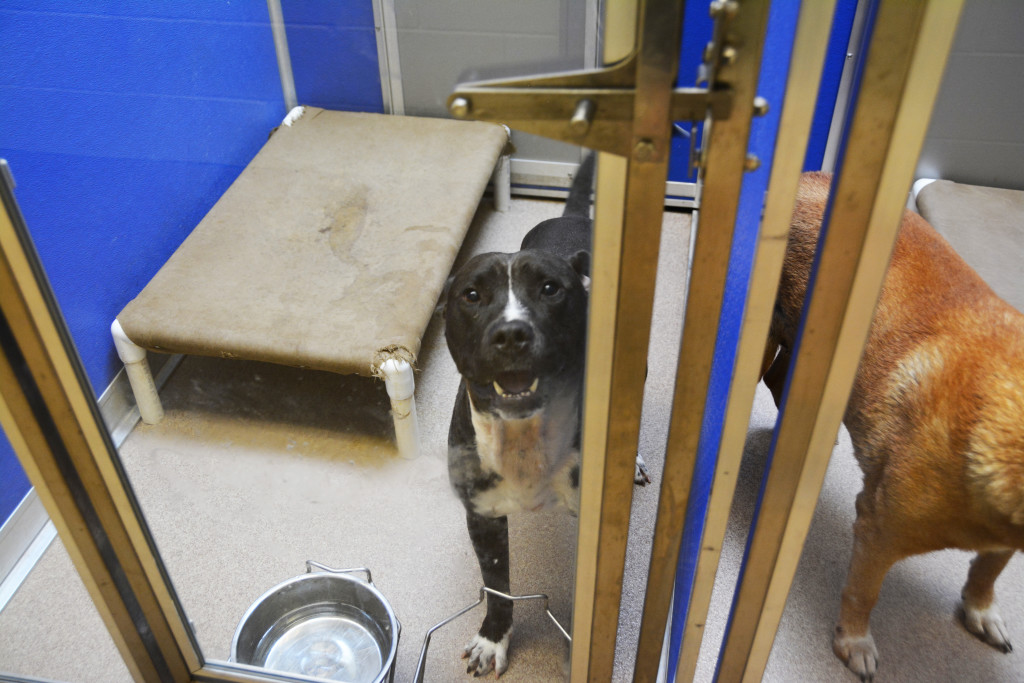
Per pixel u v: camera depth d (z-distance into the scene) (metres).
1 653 1.43
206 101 1.24
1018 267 1.80
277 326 1.23
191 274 1.29
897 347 1.28
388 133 1.24
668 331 1.25
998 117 2.04
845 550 1.56
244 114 1.27
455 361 1.13
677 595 1.21
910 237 1.39
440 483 1.41
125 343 1.31
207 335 1.27
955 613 1.51
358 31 1.16
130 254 1.28
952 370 1.19
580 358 0.97
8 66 1.01
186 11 1.11
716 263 0.66
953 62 2.00
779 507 0.86
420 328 1.23
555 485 1.16
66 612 1.48
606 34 0.57
